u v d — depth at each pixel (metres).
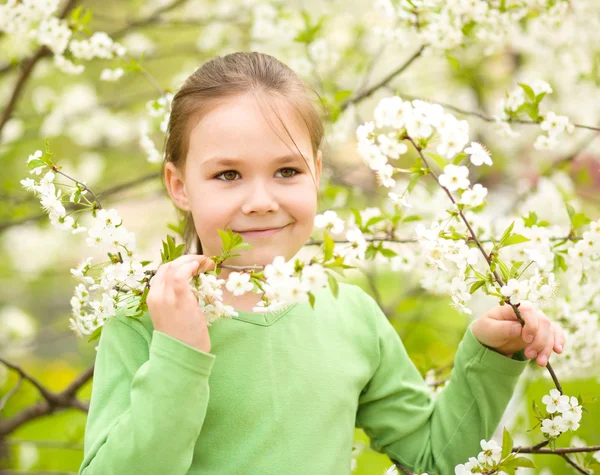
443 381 2.35
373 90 2.85
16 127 3.85
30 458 3.95
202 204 1.66
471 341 1.84
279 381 1.70
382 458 3.71
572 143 3.74
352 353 1.85
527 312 1.70
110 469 1.47
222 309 1.49
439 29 2.47
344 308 1.92
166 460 1.46
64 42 2.59
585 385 3.35
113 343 1.68
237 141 1.63
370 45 3.76
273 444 1.65
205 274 1.51
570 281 2.30
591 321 2.29
